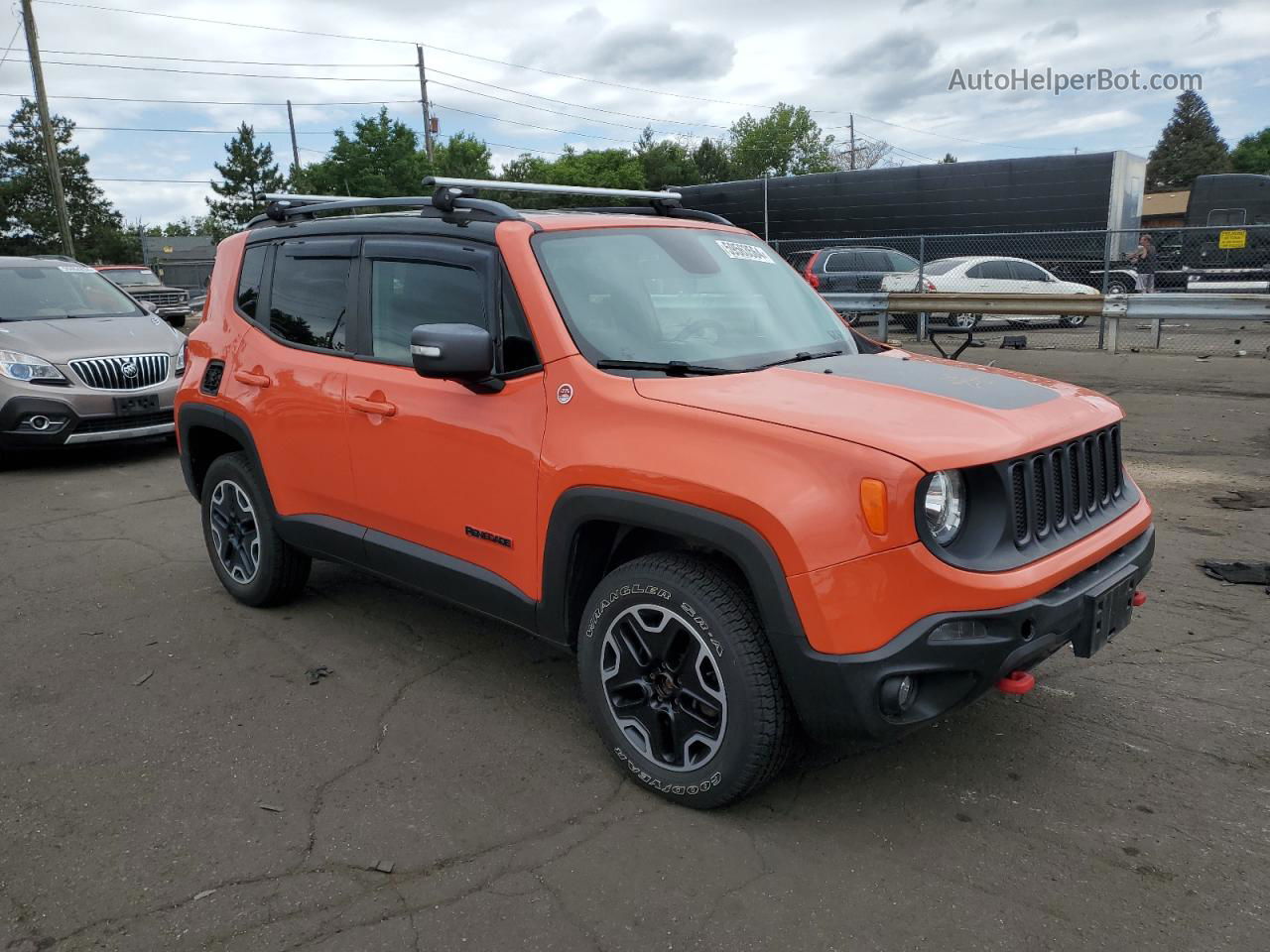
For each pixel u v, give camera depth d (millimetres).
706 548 3018
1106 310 12820
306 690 3916
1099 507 3145
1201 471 7289
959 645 2570
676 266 3713
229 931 2502
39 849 2869
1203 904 2551
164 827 2977
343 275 4039
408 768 3309
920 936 2447
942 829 2906
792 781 3176
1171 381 11516
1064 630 2766
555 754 3389
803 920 2512
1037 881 2660
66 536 6227
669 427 2900
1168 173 98938
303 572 4707
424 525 3676
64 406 8055
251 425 4410
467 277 3527
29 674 4113
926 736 3457
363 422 3834
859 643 2578
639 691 3117
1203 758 3291
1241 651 4137
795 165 69625
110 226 75438
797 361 3443
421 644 4375
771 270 4113
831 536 2576
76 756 3422
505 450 3305
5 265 9328
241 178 81125
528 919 2531
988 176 19031
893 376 3191
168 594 5066
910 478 2523
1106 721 3553
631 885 2664
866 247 19078
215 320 4762
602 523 3148
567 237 3527
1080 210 18406
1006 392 3107
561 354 3201
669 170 61125
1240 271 14742
